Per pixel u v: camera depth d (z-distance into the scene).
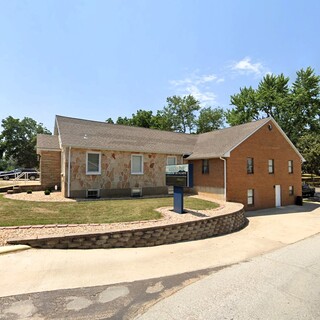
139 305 4.05
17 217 8.81
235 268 6.14
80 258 6.15
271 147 20.31
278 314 3.94
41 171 18.72
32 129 57.84
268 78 38.72
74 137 16.02
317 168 35.50
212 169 18.41
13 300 4.01
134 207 11.86
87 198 15.23
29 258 5.79
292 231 11.52
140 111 48.31
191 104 51.69
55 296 4.21
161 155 18.92
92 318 3.60
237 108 40.81
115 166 16.72
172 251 7.56
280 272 5.95
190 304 4.16
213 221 10.38
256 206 18.84
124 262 6.17
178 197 11.28
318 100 36.00
